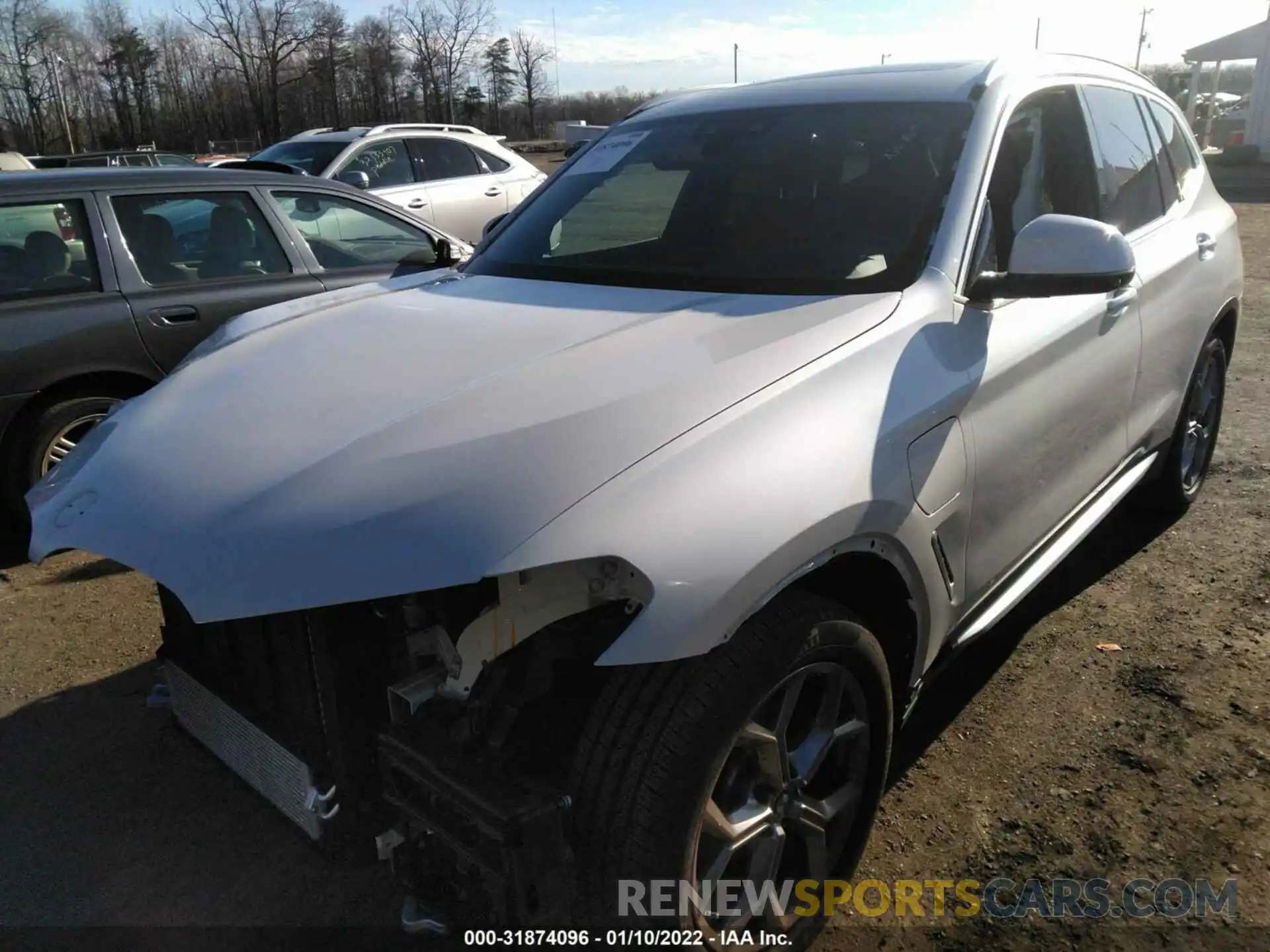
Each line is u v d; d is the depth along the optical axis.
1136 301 3.26
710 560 1.78
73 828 2.80
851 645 2.08
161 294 4.83
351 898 2.53
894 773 2.85
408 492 1.81
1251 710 3.03
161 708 3.28
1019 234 2.45
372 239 5.71
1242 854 2.47
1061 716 3.06
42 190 4.62
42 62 66.06
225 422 2.19
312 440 2.02
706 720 1.80
